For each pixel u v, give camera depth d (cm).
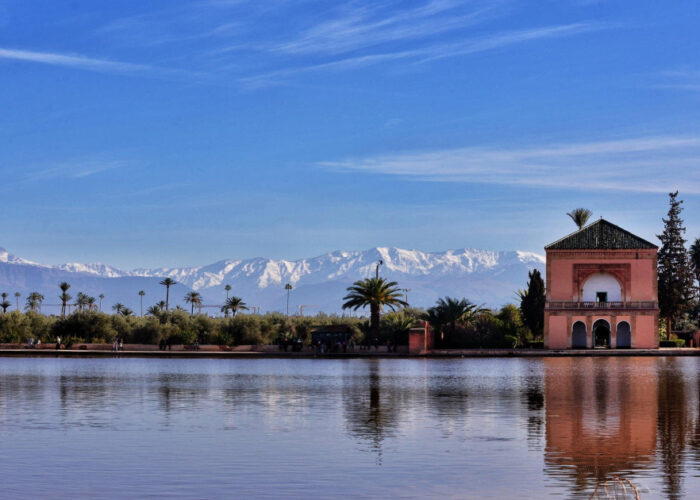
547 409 3716
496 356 9906
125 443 2745
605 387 4912
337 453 2572
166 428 3097
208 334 12538
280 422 3272
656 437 2877
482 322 11206
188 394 4438
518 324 11725
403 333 11094
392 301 11381
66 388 4806
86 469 2328
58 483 2161
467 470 2319
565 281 11181
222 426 3155
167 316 13225
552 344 11125
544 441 2792
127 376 5925
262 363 8138
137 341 12238
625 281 11075
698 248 15775
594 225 11444
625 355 10056
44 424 3198
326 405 3891
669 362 8269
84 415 3488
